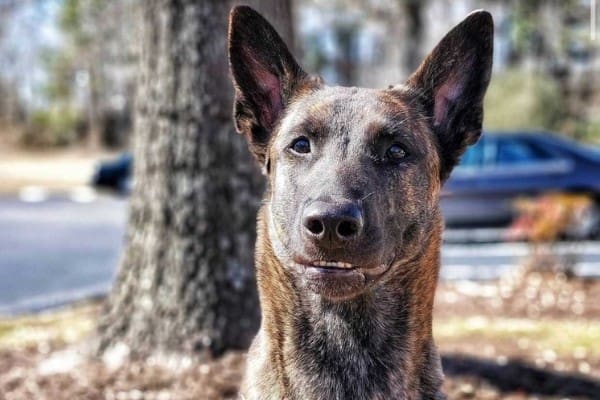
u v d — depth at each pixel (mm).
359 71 11164
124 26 9922
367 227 598
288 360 684
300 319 678
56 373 1153
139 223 1177
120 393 1065
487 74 738
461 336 1471
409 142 674
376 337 677
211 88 1121
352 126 662
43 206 4191
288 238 646
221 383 1061
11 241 2918
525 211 2158
